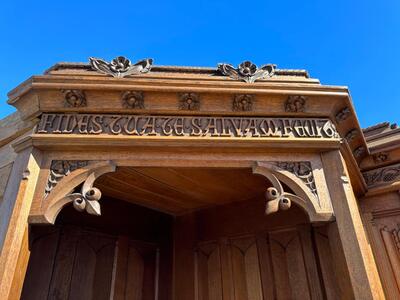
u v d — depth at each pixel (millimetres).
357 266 2783
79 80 3369
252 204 4578
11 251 2631
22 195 2875
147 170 3510
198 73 3834
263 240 4301
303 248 3961
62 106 3408
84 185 3041
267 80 3740
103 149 3246
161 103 3488
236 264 4355
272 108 3596
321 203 3119
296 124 3559
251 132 3441
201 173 3672
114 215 4523
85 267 4023
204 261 4641
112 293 4133
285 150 3387
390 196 4621
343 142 3479
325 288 3617
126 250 4496
